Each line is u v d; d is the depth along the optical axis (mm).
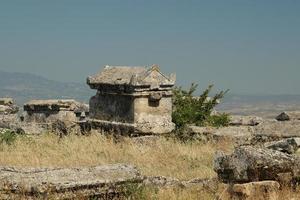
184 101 26234
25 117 29875
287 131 21875
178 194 11148
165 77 22672
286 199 10289
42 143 19672
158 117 22438
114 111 22969
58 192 9789
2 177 9867
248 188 10594
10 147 18641
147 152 19062
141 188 10891
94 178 10367
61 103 28594
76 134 23000
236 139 21797
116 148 19406
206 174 15039
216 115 26766
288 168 11094
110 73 23672
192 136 22625
